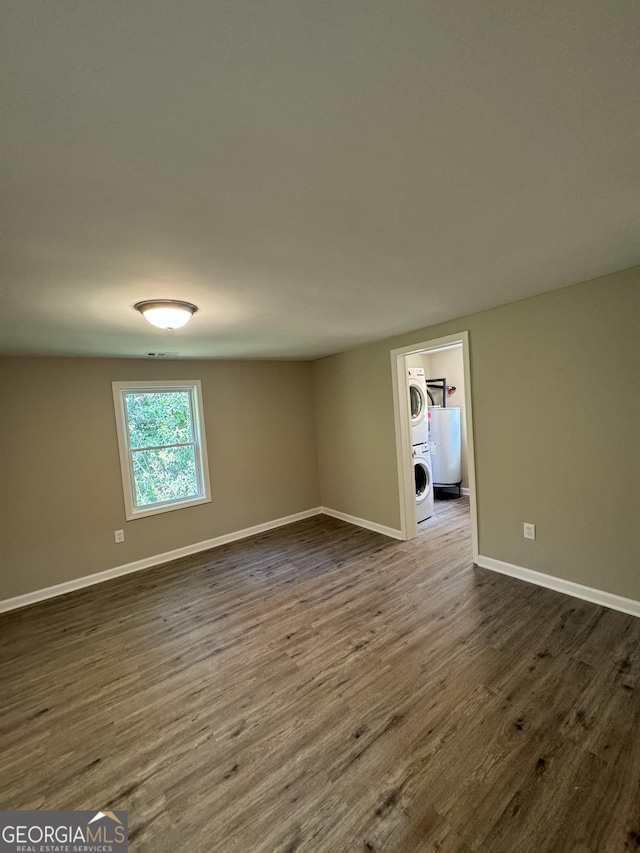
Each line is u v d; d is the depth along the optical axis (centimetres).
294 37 66
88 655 241
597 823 128
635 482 229
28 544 322
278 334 315
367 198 121
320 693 195
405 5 62
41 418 329
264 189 111
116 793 150
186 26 62
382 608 270
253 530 458
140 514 378
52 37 62
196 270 166
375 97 81
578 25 68
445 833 129
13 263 145
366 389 423
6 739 179
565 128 94
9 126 80
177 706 194
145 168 97
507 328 280
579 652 210
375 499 430
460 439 573
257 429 461
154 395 400
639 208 139
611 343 230
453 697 186
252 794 146
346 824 134
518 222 145
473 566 323
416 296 235
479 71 76
